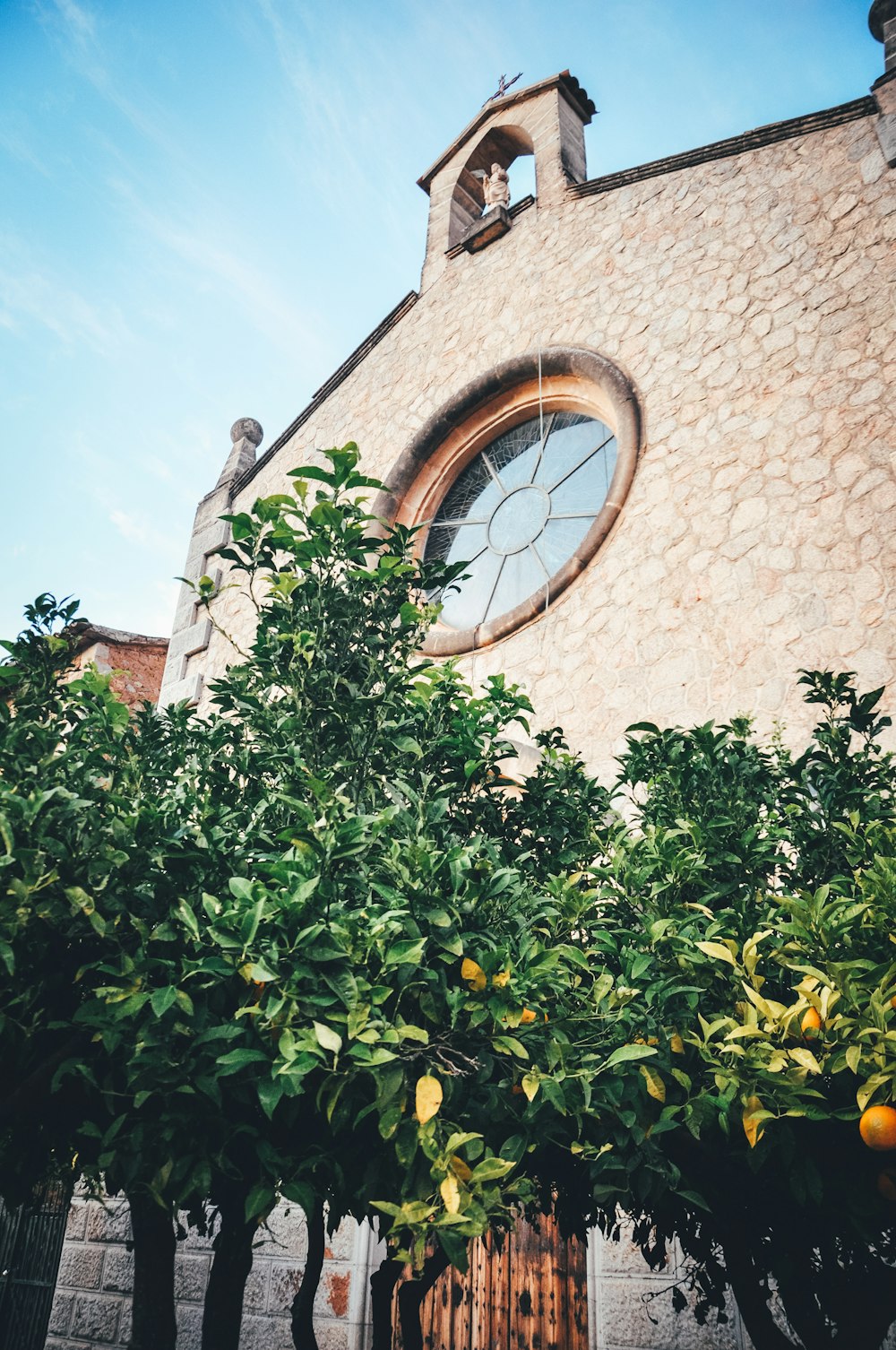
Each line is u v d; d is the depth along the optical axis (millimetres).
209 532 12117
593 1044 2520
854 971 2443
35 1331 7734
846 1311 2953
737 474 7082
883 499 6281
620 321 8570
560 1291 5980
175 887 2262
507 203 11391
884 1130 2264
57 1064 2141
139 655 12953
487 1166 2023
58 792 2119
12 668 2781
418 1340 3273
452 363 10102
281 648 3240
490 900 2623
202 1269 6918
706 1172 2982
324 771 2898
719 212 8297
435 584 3373
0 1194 2414
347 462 3143
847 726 3646
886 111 7484
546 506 8969
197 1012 2123
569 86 11086
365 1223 6449
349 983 2041
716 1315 5109
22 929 2039
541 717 7414
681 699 6660
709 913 2916
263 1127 2318
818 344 7094
